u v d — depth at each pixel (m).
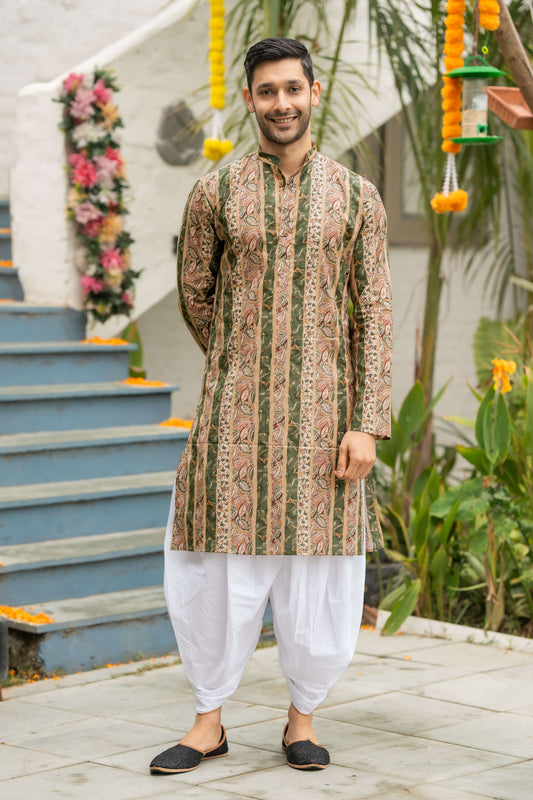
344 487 2.83
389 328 2.85
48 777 2.84
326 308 2.79
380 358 2.83
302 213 2.76
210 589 2.88
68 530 4.55
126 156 5.59
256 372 2.79
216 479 2.81
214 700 2.96
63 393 5.09
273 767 2.92
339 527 2.82
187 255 2.90
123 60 5.53
